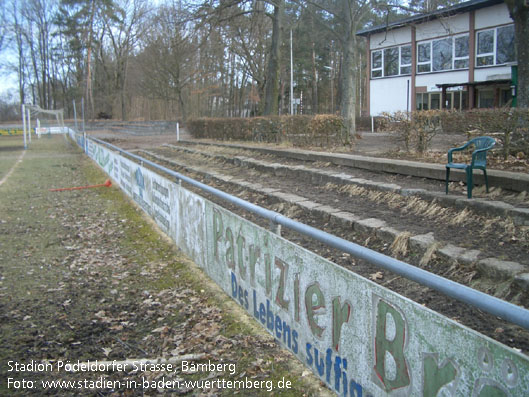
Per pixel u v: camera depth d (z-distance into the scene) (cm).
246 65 3234
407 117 1077
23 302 529
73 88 7369
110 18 5638
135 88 6053
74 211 1066
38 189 1413
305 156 1189
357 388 253
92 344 425
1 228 908
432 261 498
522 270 424
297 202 775
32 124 6088
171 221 728
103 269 645
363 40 4216
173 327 455
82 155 2619
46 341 432
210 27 1908
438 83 2589
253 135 1778
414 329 206
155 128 3816
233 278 441
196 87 4519
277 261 340
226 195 464
